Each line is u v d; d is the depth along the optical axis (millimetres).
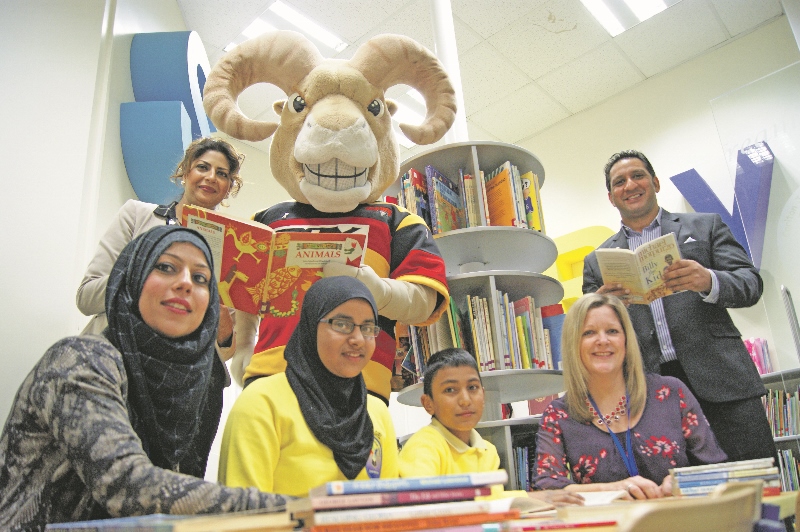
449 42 3328
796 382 3318
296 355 1406
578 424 1807
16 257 2137
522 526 706
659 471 1695
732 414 2049
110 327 1129
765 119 3674
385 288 1674
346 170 1829
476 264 2762
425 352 2328
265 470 1241
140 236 1218
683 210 4328
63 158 2318
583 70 4602
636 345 1853
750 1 4078
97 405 957
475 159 2564
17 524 945
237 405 1354
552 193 5047
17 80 2342
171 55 2920
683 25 4238
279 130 1978
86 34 2518
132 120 2730
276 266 1581
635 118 4762
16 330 2068
